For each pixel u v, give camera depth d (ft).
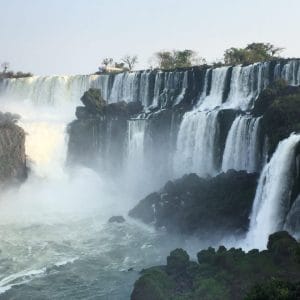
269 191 148.77
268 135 170.09
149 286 112.68
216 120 203.31
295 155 140.77
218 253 123.95
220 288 110.32
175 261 126.21
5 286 128.16
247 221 158.40
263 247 142.72
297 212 137.28
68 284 128.98
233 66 240.12
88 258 147.84
